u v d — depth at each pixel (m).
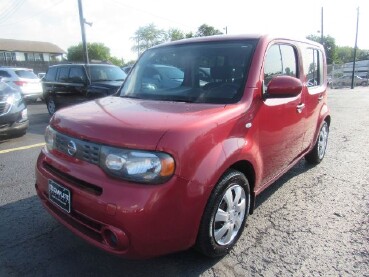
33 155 6.04
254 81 3.02
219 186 2.57
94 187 2.33
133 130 2.28
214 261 2.83
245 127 2.82
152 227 2.19
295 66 3.95
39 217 3.58
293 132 3.80
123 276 2.64
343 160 5.65
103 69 10.55
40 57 70.69
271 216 3.61
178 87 3.32
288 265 2.77
